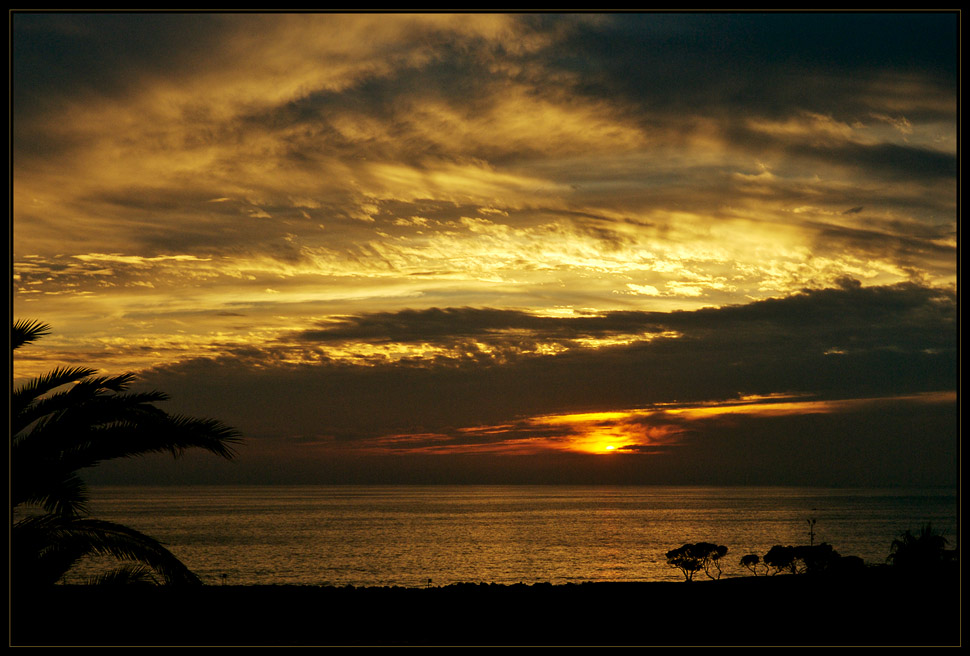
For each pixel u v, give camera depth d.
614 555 123.88
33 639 10.27
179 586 10.49
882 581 21.70
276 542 138.38
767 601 17.44
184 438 9.84
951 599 17.89
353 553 121.69
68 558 10.23
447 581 84.44
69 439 9.50
